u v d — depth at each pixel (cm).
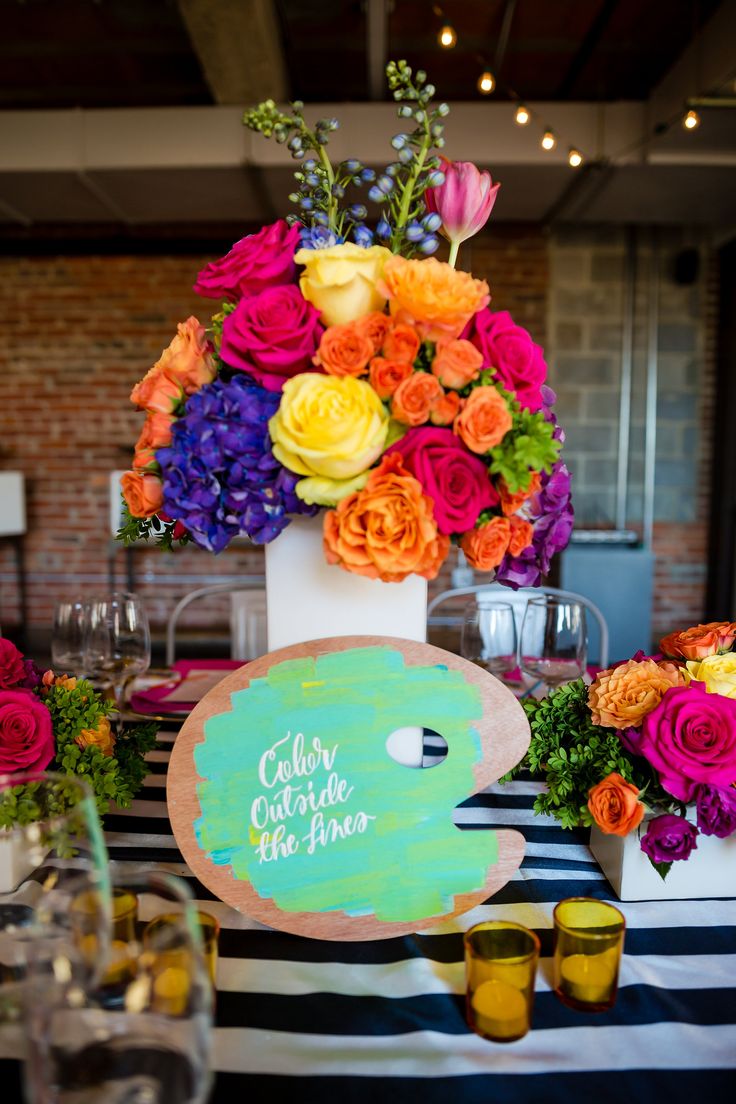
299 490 66
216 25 289
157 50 354
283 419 64
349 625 77
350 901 71
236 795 71
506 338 71
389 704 73
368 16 294
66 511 479
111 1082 46
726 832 72
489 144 362
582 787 79
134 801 98
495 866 73
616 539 444
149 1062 46
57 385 472
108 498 477
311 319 68
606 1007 61
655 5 314
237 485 68
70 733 84
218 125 363
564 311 459
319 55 362
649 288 458
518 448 66
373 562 65
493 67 365
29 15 326
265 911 70
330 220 79
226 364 74
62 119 368
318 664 73
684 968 67
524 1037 58
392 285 65
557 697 84
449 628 449
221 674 148
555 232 455
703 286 457
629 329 457
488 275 459
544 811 82
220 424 67
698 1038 59
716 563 460
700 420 466
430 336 67
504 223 455
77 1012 48
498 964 58
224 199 415
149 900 60
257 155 364
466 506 66
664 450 468
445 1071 55
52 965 53
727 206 415
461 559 455
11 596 485
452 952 69
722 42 293
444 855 72
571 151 286
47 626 485
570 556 426
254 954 69
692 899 77
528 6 318
